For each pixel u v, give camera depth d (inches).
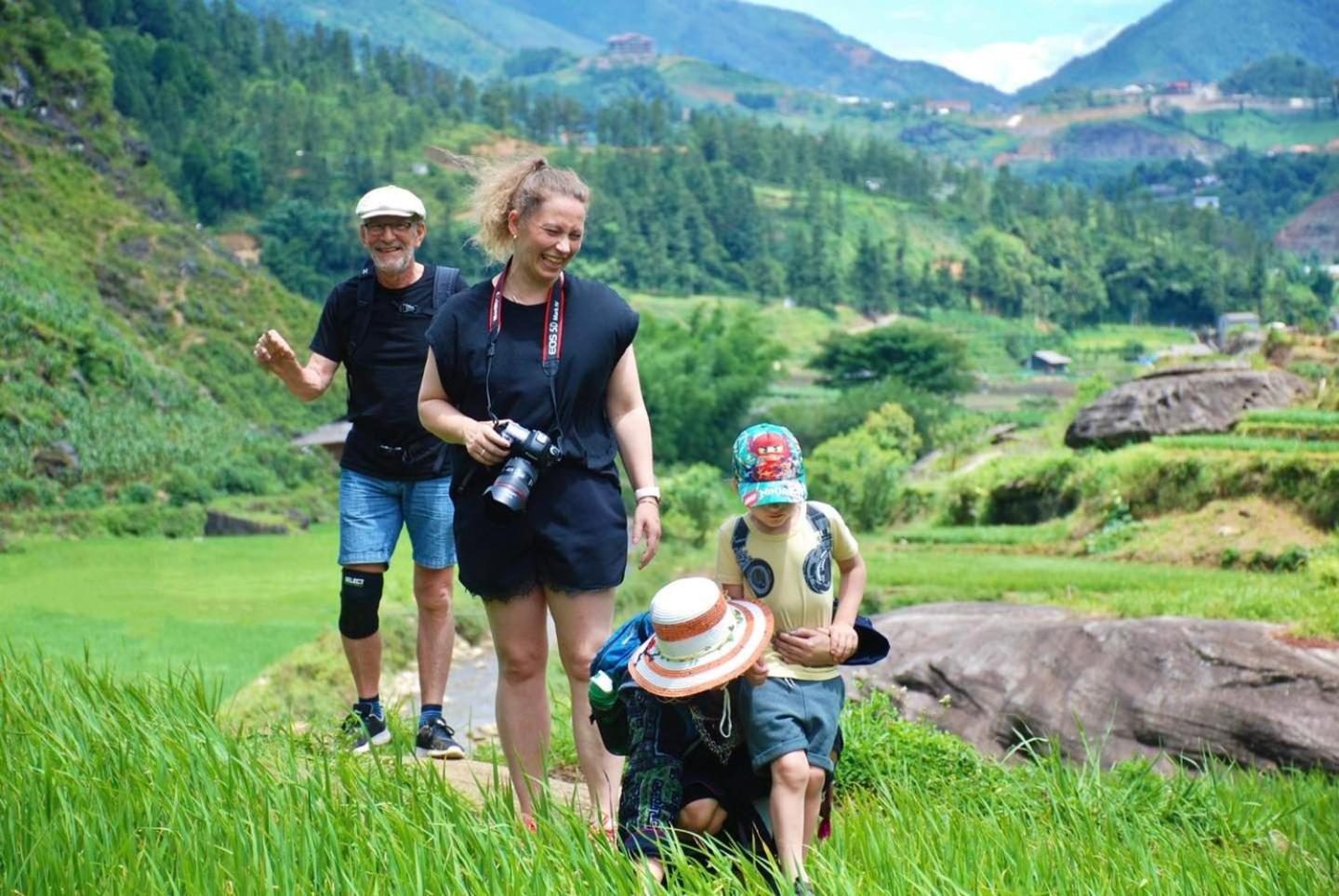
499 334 198.4
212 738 201.6
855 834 192.1
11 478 2524.6
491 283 202.2
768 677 181.2
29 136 4864.7
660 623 176.4
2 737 199.0
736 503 1958.7
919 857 182.2
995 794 254.8
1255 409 1418.6
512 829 178.4
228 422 3334.2
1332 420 1338.6
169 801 176.7
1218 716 456.8
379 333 254.1
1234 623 500.4
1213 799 282.8
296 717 310.5
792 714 179.5
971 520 1545.3
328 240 7485.2
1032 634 517.3
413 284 254.4
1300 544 1048.2
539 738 203.3
